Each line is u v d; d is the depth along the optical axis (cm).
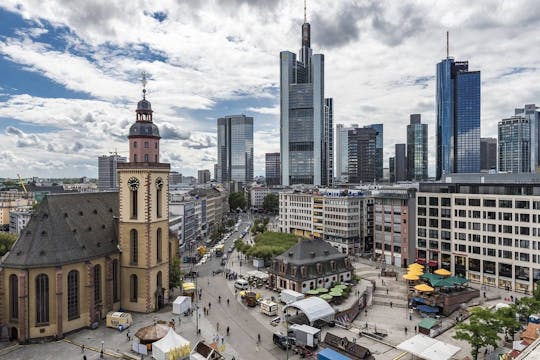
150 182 9100
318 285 11100
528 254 11344
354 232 17875
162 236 9619
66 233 8244
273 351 7281
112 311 8869
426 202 13738
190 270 13450
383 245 15612
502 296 11069
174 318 8800
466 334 6931
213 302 10156
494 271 12062
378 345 7531
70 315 7975
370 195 18712
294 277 10844
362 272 13912
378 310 10181
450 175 16138
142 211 9069
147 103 9450
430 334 8100
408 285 11869
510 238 11694
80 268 8119
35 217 8219
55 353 7081
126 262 9194
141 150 9238
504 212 11819
